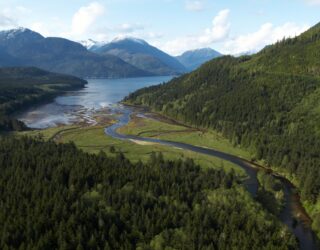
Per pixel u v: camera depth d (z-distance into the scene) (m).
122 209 123.00
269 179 167.62
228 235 113.12
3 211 116.06
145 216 120.31
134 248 109.69
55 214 116.06
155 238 111.69
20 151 177.50
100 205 125.94
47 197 127.31
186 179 150.38
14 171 147.50
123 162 168.25
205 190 144.62
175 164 171.75
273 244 110.12
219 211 126.81
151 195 133.88
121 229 117.31
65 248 102.69
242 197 142.12
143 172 152.25
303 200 152.88
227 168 192.25
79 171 147.38
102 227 114.75
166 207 128.88
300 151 190.25
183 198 135.38
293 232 129.62
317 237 126.31
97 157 172.00
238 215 123.25
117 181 142.00
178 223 120.06
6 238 103.62
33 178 141.25
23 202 122.44
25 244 103.81
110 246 108.44
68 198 126.31
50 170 149.00
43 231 110.56
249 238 109.75
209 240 111.00
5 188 132.75
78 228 110.88
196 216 121.19
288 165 183.50
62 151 181.75
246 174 185.50
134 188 138.00
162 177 147.88
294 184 174.00
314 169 164.00
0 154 170.62
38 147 186.25
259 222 123.50
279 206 147.12
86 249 105.75
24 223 111.38
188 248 106.94
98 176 145.88
